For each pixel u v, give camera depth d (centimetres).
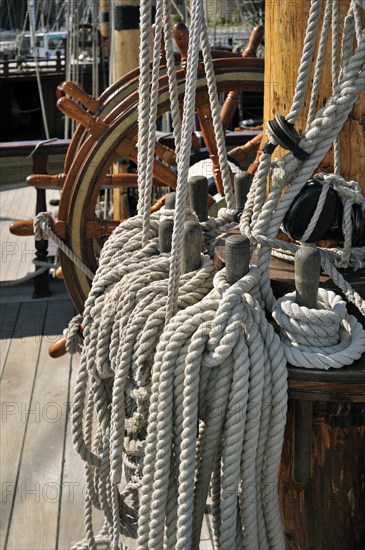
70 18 723
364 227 174
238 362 140
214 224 193
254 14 1215
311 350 143
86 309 178
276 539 155
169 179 372
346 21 151
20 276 550
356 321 148
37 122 1745
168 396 145
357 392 141
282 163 157
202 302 149
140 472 195
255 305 149
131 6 489
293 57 184
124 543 252
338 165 177
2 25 1961
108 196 626
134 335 155
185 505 145
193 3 150
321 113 152
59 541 257
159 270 169
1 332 442
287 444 166
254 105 1031
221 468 149
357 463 166
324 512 170
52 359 403
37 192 453
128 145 352
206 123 361
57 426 331
